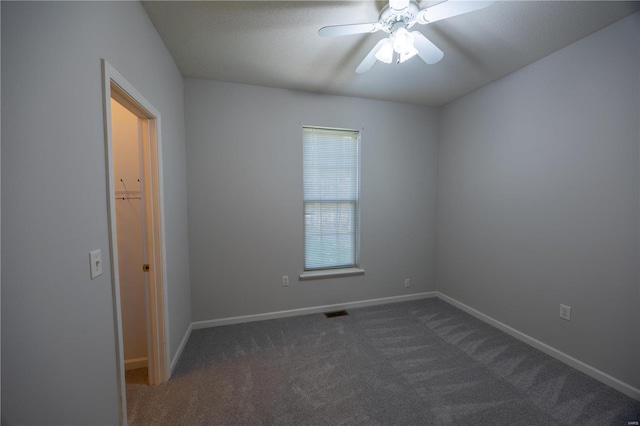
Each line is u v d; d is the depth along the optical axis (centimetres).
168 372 180
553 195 202
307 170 291
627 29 158
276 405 156
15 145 65
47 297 75
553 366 192
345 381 177
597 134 174
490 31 175
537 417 147
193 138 246
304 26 171
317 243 300
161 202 172
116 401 112
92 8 98
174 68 212
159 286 173
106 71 106
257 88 262
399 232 322
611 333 170
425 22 142
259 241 270
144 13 151
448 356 206
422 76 243
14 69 65
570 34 177
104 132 105
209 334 243
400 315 284
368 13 160
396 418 147
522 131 225
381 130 307
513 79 232
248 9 154
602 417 146
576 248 188
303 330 251
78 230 88
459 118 297
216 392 168
